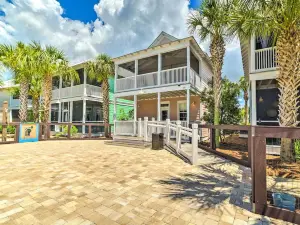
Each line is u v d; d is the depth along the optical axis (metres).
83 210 2.61
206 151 7.46
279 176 4.18
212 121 9.77
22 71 10.95
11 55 10.36
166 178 4.04
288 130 2.39
